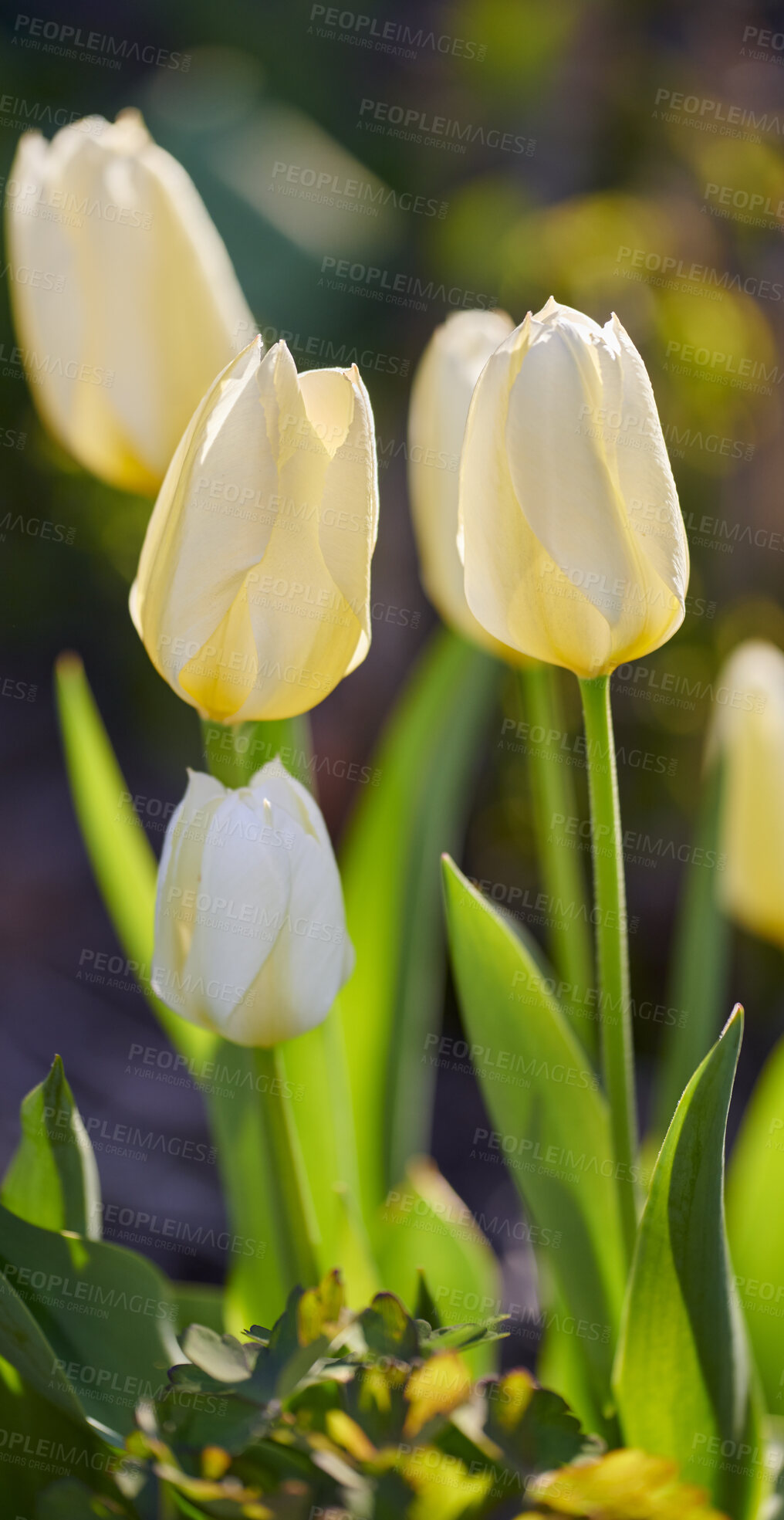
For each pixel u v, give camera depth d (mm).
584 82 1902
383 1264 820
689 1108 674
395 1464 658
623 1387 699
